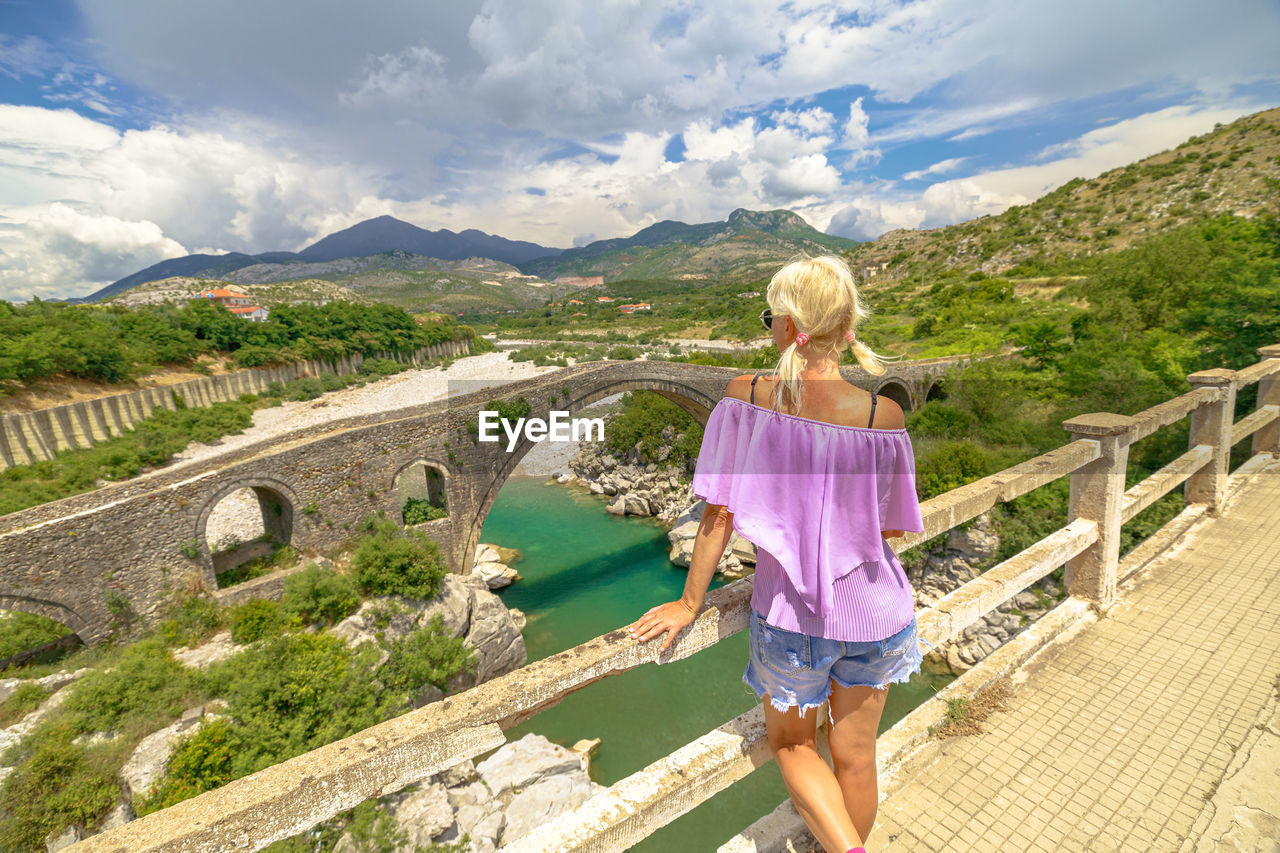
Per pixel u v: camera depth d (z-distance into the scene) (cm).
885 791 246
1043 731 281
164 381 4953
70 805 1136
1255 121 9812
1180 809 233
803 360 155
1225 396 536
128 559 1639
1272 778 245
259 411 5447
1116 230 8594
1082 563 390
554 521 3088
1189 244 3581
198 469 1891
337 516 1984
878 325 6419
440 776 1166
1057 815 233
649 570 2469
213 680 1412
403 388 6588
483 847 1031
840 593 154
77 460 3672
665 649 175
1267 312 1541
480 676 1805
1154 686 311
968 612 264
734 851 194
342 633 1648
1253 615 376
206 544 1755
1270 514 544
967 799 242
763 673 164
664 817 167
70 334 4328
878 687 162
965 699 293
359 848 985
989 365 3272
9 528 1599
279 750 1292
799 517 156
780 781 1234
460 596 1852
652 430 3588
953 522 250
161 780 1202
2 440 3509
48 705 1376
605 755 1376
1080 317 3522
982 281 7188
